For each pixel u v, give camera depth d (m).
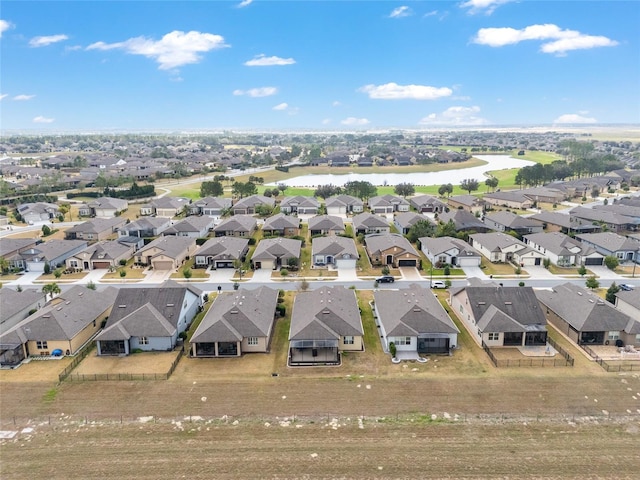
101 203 148.25
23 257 92.56
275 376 52.19
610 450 39.59
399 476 36.59
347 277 87.25
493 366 53.94
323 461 38.38
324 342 56.25
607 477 36.41
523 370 52.97
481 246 101.50
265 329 58.84
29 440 41.72
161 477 36.78
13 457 39.44
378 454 39.19
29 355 57.56
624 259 95.38
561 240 97.69
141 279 87.56
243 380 51.34
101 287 83.88
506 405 46.25
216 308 64.31
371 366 54.28
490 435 41.62
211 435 41.97
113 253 94.94
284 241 100.81
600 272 89.38
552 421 43.69
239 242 102.44
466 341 60.41
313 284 83.50
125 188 196.88
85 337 61.34
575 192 170.62
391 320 60.09
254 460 38.59
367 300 75.25
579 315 60.69
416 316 59.19
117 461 38.72
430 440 40.97
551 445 40.25
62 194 185.50
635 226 119.62
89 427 43.47
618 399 47.28
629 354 56.28
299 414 45.00
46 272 91.81
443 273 89.00
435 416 44.50
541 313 60.66
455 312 69.88
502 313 59.91
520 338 58.88
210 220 128.62
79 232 114.81
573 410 45.44
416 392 48.66
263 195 175.38
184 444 40.75
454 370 53.09
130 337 58.16
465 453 39.22
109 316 62.69
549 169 197.00
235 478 36.56
